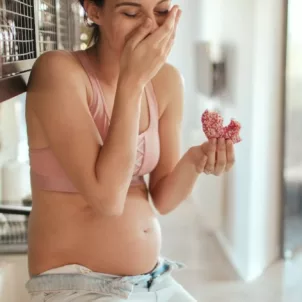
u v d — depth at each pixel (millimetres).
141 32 1061
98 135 1115
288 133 2969
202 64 3742
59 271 1159
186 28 4352
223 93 3408
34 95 1129
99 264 1180
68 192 1171
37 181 1196
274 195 3020
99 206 1077
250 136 2879
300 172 3068
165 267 1279
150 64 1061
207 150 1261
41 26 1419
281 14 2803
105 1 1120
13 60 1138
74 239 1170
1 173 2225
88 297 1142
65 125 1091
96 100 1174
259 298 2707
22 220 2061
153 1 1079
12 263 1917
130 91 1062
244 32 2887
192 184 1329
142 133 1233
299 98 2924
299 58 2863
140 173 1255
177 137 1356
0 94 1017
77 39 1970
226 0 3285
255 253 2938
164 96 1314
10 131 2441
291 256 3119
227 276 2971
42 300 1164
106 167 1055
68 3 1869
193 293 2764
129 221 1203
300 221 3127
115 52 1161
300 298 2691
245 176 2957
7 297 1740
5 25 1076
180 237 3568
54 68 1117
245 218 2949
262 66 2809
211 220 3639
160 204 1371
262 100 2848
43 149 1167
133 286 1190
